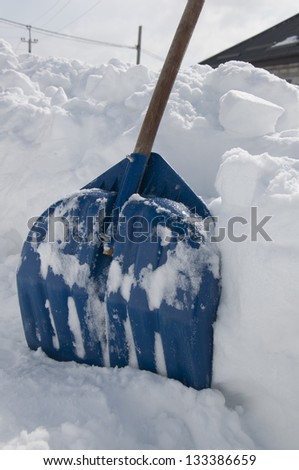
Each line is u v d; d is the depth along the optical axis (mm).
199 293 1156
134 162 1445
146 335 1212
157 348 1215
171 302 1158
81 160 2078
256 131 1865
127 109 2260
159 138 1947
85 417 1108
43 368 1321
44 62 3438
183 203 1396
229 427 1069
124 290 1247
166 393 1162
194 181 1880
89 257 1350
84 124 2223
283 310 1044
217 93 2223
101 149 2029
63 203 1471
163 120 1977
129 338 1264
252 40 10320
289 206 1089
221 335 1143
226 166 1301
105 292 1313
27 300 1412
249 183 1231
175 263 1196
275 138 1786
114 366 1299
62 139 2176
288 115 2107
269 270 1060
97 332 1319
